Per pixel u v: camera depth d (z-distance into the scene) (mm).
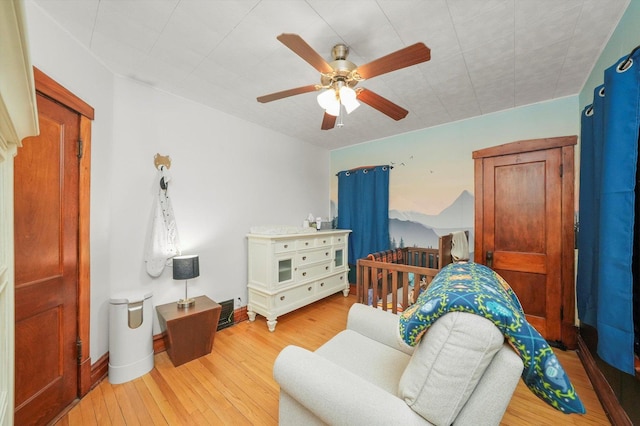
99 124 1877
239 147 2988
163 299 2338
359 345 1512
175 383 1847
